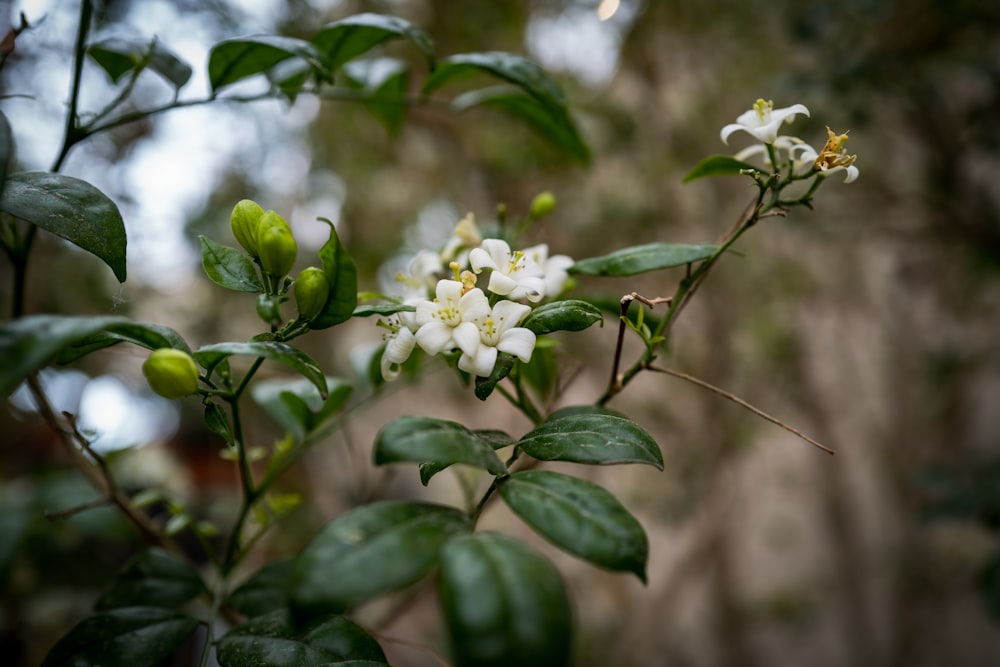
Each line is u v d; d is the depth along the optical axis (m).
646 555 0.16
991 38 0.56
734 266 0.73
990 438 0.76
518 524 0.82
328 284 0.20
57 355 0.20
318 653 0.20
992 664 0.78
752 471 0.89
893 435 0.80
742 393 0.73
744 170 0.24
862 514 0.85
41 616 0.45
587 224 0.68
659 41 0.74
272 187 0.62
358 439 0.71
